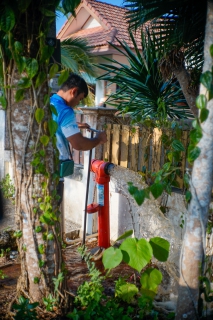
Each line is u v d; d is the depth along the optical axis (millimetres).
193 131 2104
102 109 4434
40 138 2568
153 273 2580
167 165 2816
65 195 5285
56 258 2781
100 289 2869
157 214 3857
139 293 3133
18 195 2711
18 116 2590
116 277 3609
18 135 2617
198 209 2180
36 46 2510
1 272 3512
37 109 2498
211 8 2041
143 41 4273
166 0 3486
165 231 3748
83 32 14508
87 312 2574
